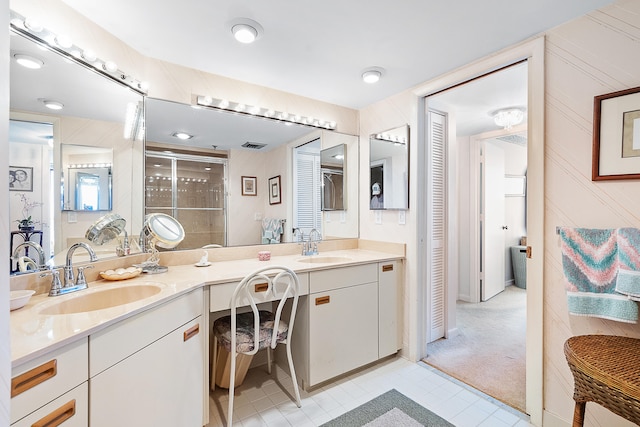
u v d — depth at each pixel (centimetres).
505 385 192
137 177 175
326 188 258
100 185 156
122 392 104
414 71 201
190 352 139
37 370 78
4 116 56
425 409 168
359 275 207
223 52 176
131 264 170
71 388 87
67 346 86
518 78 208
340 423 157
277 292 173
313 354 185
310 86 225
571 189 146
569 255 140
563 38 149
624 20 130
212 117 205
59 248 138
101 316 100
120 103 165
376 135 258
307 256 236
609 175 134
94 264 148
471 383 195
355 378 203
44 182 133
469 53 178
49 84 133
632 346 121
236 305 156
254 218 224
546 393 154
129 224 172
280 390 189
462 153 376
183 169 194
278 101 232
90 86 149
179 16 142
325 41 165
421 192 229
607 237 131
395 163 241
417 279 226
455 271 281
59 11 132
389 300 224
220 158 209
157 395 119
